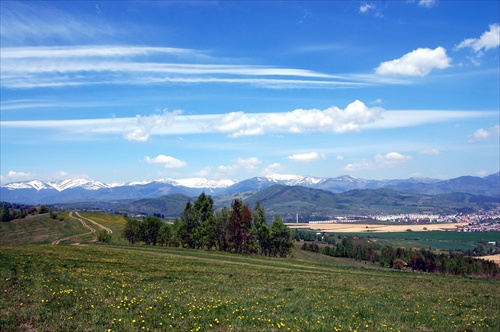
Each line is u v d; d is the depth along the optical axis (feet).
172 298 79.61
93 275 107.65
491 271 355.77
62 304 68.80
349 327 63.26
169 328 58.70
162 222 381.81
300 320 66.64
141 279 108.37
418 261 401.08
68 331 54.65
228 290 97.91
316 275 158.92
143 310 67.56
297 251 466.70
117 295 80.28
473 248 645.92
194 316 65.77
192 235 336.08
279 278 136.67
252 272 154.51
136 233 377.91
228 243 338.34
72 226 618.85
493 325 68.85
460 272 364.38
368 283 135.44
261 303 80.69
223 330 58.90
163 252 251.60
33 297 72.79
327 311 75.46
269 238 338.95
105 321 59.93
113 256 182.19
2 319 57.82
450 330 64.39
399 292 110.52
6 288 79.61
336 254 493.77
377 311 78.07
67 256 163.43
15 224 595.47
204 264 178.60
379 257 465.88
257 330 59.52
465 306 89.20
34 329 54.54
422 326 66.59
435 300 96.37
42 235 525.75
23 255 151.12
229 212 337.31
